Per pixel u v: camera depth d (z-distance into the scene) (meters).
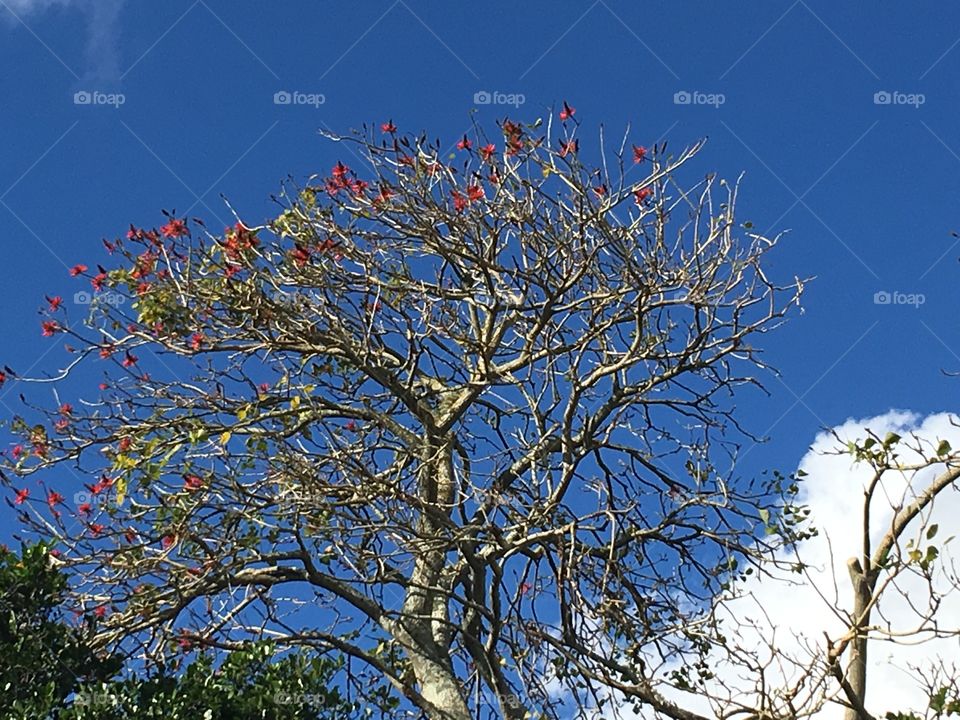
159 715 9.07
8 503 11.45
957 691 8.81
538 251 12.48
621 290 12.41
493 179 12.63
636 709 11.39
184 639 11.29
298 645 11.20
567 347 12.75
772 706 9.16
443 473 12.78
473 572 12.29
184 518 10.98
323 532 11.13
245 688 9.79
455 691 11.59
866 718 8.99
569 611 11.27
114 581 11.30
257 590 11.64
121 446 12.05
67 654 9.84
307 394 11.98
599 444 12.55
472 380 13.16
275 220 12.70
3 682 9.34
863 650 9.16
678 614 12.23
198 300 12.23
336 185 12.87
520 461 12.45
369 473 11.43
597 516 11.42
